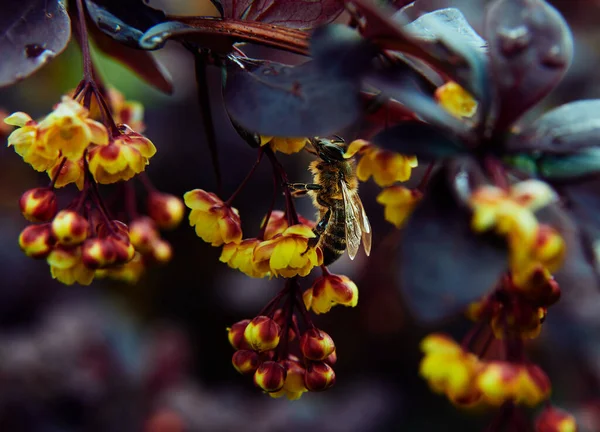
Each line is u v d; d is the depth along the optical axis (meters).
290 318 0.18
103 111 0.17
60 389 0.30
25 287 0.35
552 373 0.33
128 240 0.18
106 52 0.20
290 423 0.32
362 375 0.38
